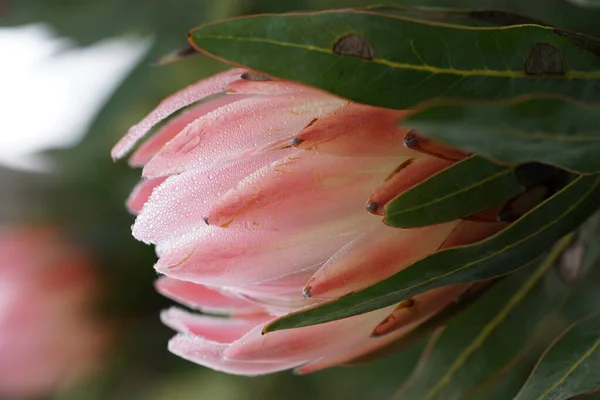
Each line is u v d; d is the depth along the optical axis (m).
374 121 0.47
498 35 0.47
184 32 0.82
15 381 0.84
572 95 0.48
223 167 0.48
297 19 0.46
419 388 0.55
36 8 0.85
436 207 0.47
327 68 0.46
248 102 0.48
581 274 0.54
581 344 0.50
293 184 0.47
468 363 0.55
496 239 0.48
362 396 0.83
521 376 0.60
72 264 0.86
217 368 0.52
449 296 0.51
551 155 0.45
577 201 0.48
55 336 0.84
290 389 0.87
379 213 0.47
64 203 0.89
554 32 0.48
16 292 0.83
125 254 0.86
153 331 0.88
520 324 0.55
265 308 0.51
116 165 0.87
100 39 0.85
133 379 0.90
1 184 0.90
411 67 0.47
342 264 0.48
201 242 0.48
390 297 0.48
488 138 0.43
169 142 0.48
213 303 0.53
